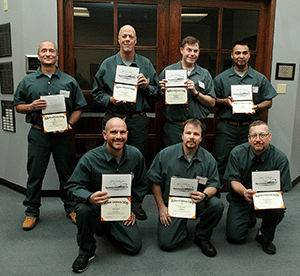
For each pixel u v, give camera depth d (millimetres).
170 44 2863
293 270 1797
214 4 2857
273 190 1958
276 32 2934
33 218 2340
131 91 2289
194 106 2471
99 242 2115
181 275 1728
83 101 2422
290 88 3059
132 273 1744
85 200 1762
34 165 2311
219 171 2783
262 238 2096
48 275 1717
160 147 2990
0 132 3215
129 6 2775
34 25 2682
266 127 1970
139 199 2049
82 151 2918
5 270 1757
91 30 2775
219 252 1998
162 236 1997
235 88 2574
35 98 2264
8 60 2914
